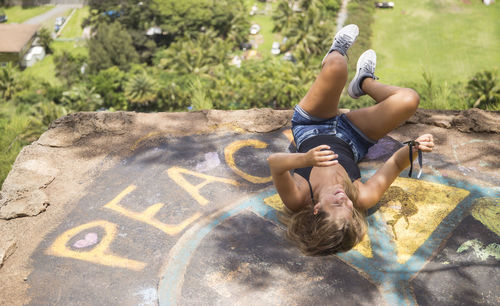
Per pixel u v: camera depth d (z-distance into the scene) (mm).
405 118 3254
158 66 57344
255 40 62438
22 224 3115
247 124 4262
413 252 2832
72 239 2982
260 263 2764
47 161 3781
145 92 48500
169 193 3412
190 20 63312
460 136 4023
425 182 3453
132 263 2783
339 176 2896
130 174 3645
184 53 54406
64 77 56031
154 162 3795
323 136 3361
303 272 2697
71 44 66625
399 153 2965
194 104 6520
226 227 3064
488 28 58469
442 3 64875
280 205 3264
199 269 2732
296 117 3539
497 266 2711
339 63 3258
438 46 55094
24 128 7301
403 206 3219
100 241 2959
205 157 3850
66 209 3262
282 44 59656
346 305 2484
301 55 50969
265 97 41656
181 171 3672
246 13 65125
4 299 2543
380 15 62875
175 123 4352
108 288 2609
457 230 2992
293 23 60688
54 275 2703
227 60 56844
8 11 77562
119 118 4352
